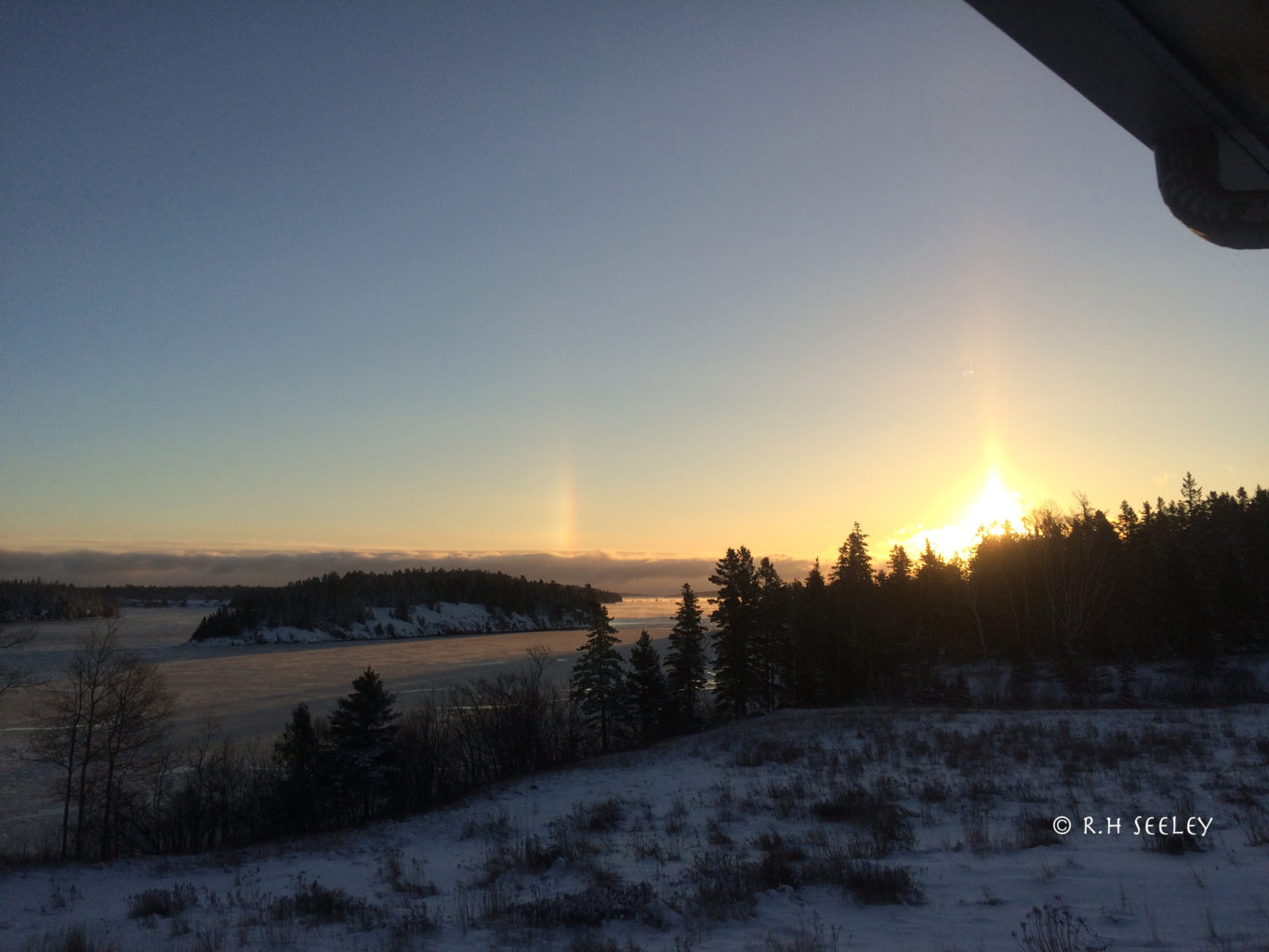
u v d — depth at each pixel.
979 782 15.69
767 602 58.88
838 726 27.80
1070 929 7.21
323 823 41.84
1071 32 3.21
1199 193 3.73
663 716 57.97
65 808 41.06
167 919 11.84
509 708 54.19
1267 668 45.81
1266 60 3.18
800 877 10.34
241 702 81.94
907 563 74.56
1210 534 67.12
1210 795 13.12
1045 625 55.75
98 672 42.09
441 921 10.23
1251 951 6.27
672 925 9.02
